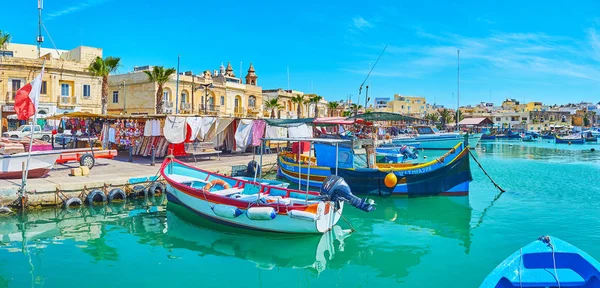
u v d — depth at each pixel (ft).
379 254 37.96
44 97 131.34
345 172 61.46
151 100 155.63
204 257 37.06
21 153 55.93
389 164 69.62
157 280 31.86
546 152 157.07
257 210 41.16
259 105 208.85
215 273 33.55
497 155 142.82
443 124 347.56
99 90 143.54
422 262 35.86
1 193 47.83
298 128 97.09
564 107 491.31
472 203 58.13
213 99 179.11
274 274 33.53
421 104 437.17
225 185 52.29
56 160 63.98
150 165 71.92
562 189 69.97
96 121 103.65
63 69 134.51
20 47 163.73
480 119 283.79
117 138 86.28
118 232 43.65
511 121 395.55
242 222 43.39
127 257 36.65
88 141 93.15
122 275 32.65
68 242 40.11
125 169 66.74
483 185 74.33
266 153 99.19
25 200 48.83
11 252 37.04
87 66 141.18
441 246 39.96
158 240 41.42
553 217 50.29
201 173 56.54
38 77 50.11
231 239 42.16
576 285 25.22
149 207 53.88
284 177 71.56
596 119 449.89
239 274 33.40
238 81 210.79
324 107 279.08
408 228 45.98
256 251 38.73
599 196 63.67
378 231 44.98
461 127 310.45
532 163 114.32
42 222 46.14
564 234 43.21
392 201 58.75
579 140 218.79
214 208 44.70
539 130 364.79
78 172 59.11
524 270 26.45
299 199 45.14
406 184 59.67
